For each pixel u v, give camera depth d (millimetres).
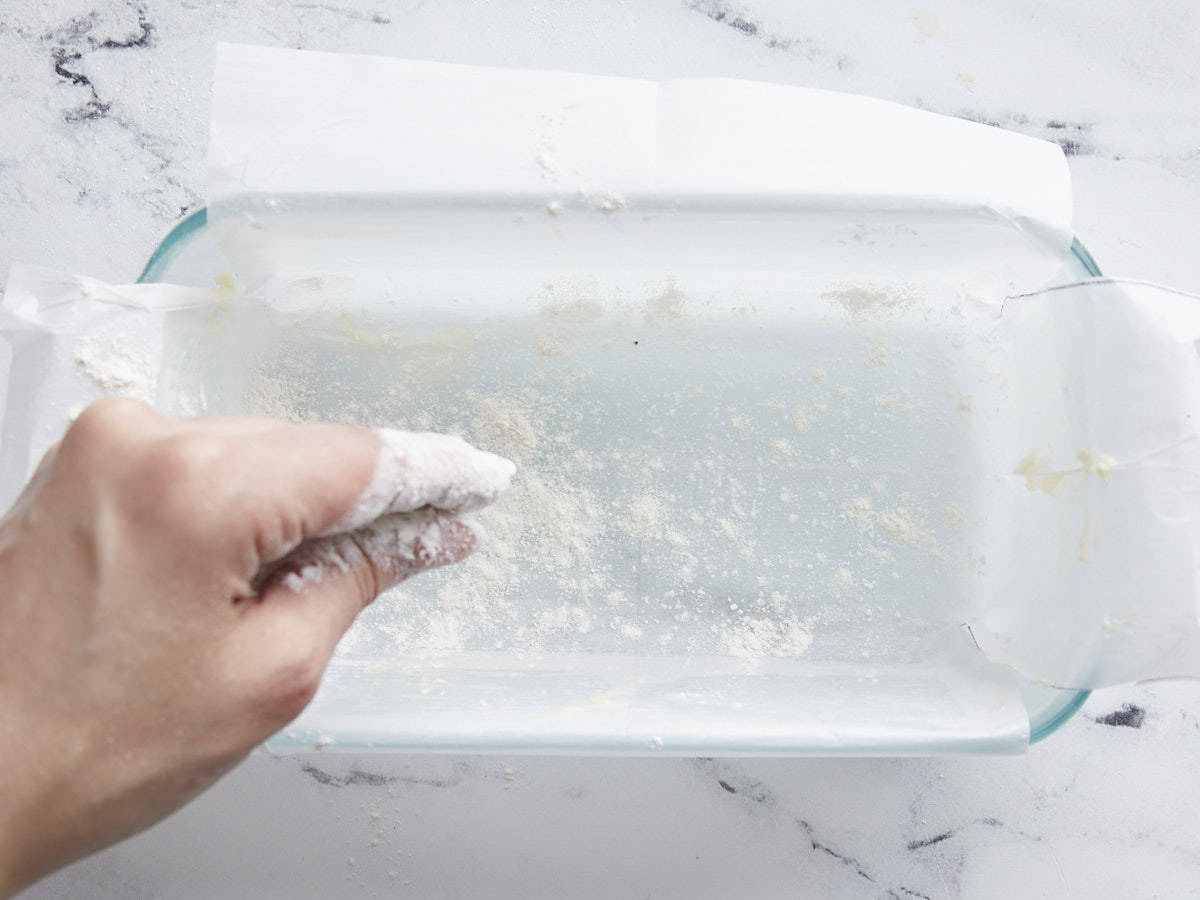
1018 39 725
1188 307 590
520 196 601
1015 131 726
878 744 569
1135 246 717
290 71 591
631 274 678
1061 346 623
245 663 355
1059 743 685
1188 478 566
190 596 341
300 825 670
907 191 604
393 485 394
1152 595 566
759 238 638
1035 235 615
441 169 600
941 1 723
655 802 677
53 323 572
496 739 561
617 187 603
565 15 723
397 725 565
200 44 710
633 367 688
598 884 672
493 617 668
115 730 341
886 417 688
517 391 683
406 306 678
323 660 386
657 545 679
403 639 662
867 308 688
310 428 381
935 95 721
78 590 339
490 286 679
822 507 685
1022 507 652
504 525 677
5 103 702
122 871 664
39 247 696
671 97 611
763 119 610
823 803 680
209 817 668
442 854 672
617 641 666
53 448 413
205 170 707
